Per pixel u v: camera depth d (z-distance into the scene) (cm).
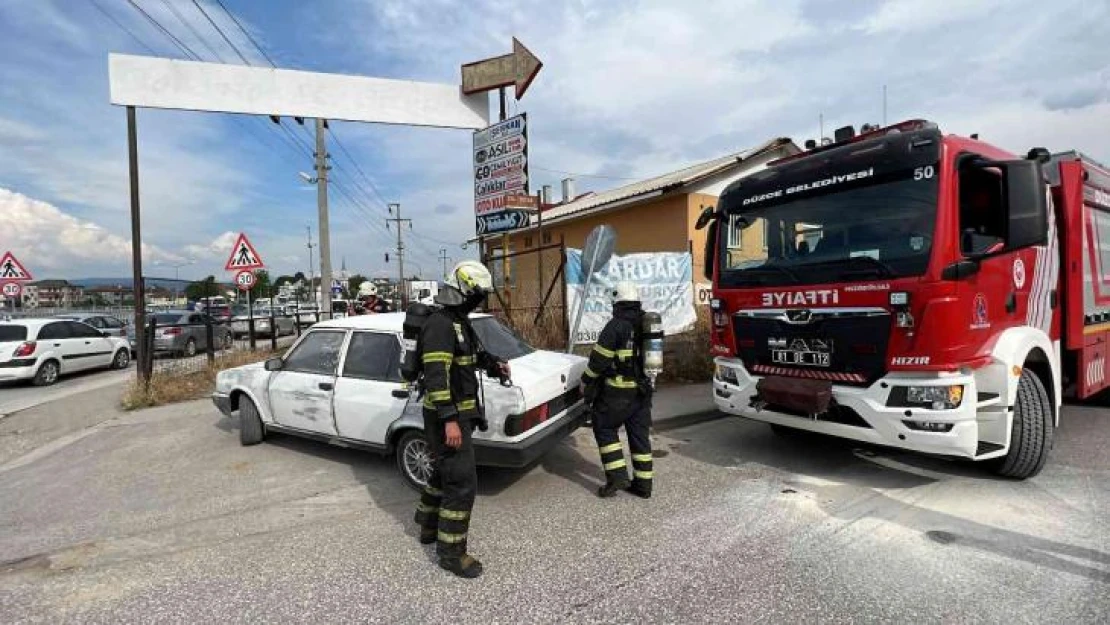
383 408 479
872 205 416
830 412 429
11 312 2238
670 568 329
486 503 438
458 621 286
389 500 453
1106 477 446
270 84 1012
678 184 1359
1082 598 286
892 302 387
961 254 384
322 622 290
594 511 416
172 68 966
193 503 459
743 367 493
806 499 425
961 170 397
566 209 2014
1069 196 502
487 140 1050
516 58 1048
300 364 560
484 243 1100
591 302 921
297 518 422
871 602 289
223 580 335
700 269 1407
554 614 289
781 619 277
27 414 890
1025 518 377
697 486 460
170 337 1597
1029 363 460
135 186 962
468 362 347
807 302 441
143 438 676
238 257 1269
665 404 730
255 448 604
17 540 400
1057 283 501
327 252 1591
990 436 400
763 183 495
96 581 338
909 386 384
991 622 270
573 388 507
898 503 410
